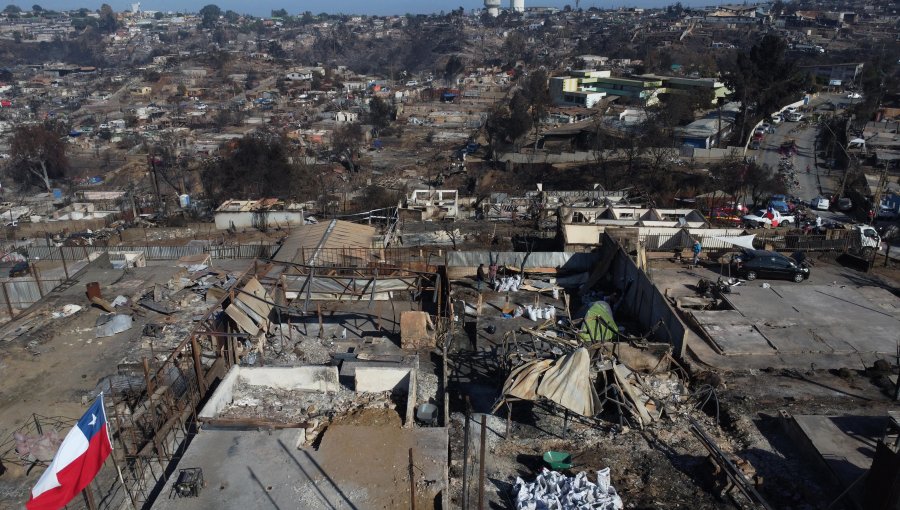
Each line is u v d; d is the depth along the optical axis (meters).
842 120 82.88
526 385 17.88
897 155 65.88
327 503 13.21
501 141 87.75
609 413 19.00
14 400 19.98
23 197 82.38
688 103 91.25
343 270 28.12
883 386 20.45
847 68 125.81
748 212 50.41
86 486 13.07
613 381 18.97
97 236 46.62
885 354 22.61
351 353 22.16
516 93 120.81
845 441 16.86
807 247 34.66
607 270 29.19
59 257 35.53
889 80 107.00
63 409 19.45
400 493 13.50
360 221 47.88
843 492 14.88
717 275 30.86
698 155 71.94
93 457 13.07
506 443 17.59
